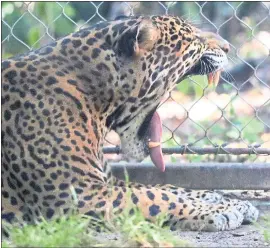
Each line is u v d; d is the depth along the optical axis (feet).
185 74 39.27
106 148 41.01
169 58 37.60
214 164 41.42
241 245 33.81
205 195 39.34
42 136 35.91
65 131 36.06
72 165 35.78
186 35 37.88
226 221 36.42
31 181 35.86
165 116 61.72
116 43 37.11
